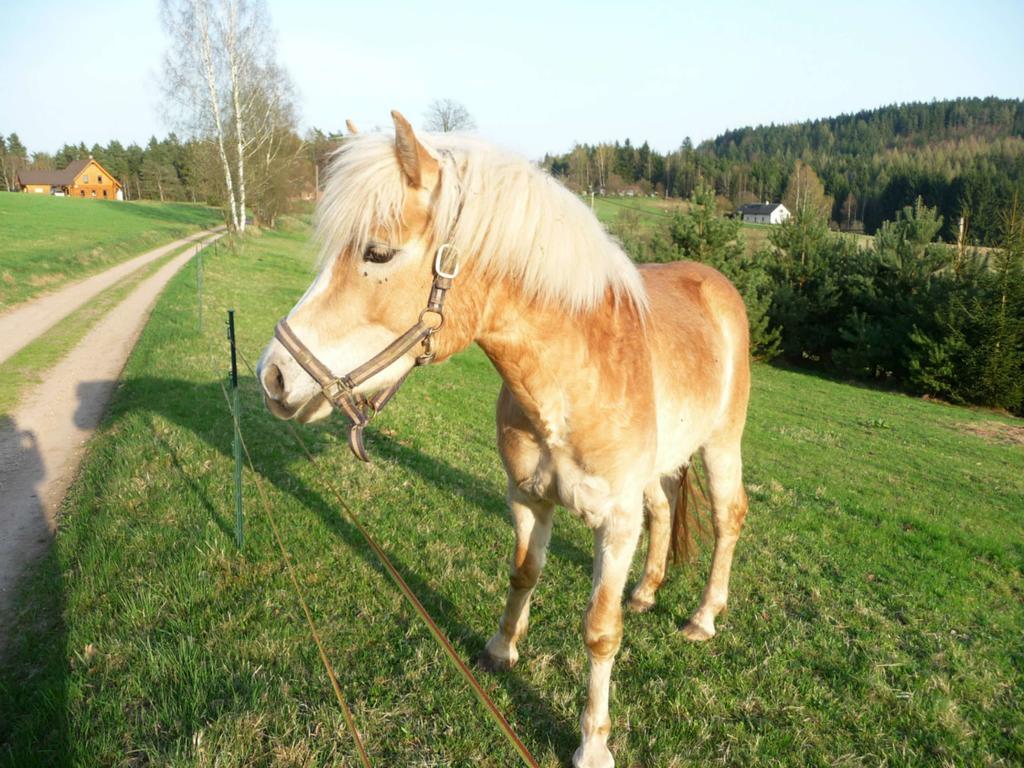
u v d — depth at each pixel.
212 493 5.41
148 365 10.01
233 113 36.62
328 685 3.24
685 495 4.26
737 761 3.00
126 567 4.18
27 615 3.75
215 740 2.78
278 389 2.23
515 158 2.34
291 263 30.47
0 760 2.62
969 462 12.85
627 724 3.18
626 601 4.38
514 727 3.10
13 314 15.21
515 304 2.33
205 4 34.81
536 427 2.52
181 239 42.66
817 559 5.63
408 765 2.81
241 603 3.89
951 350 21.30
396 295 2.17
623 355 2.52
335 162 2.24
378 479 6.24
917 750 3.16
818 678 3.70
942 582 5.45
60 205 52.41
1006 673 4.00
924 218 23.94
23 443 6.92
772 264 26.14
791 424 14.65
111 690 3.08
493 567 4.68
